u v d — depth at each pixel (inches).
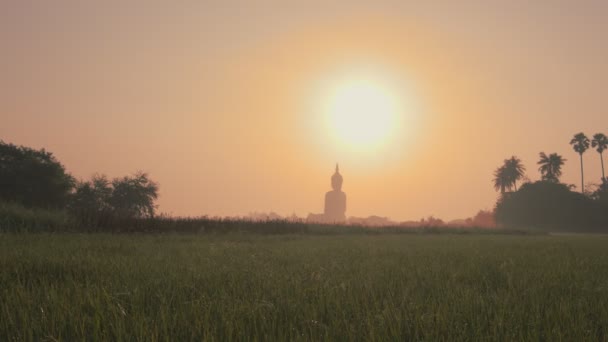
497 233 2325.3
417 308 186.9
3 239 625.6
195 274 285.4
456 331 157.6
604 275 342.0
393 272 338.6
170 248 557.9
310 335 153.6
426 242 943.0
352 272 342.0
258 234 1304.1
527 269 373.7
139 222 1152.8
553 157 5556.1
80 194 2770.7
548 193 5073.8
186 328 156.5
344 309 192.1
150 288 230.4
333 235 1473.9
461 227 2343.8
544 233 2637.8
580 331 156.8
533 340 149.0
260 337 153.2
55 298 195.6
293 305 192.7
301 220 1644.9
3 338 149.3
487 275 319.3
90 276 276.1
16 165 2377.0
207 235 1104.2
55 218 973.8
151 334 146.0
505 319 176.9
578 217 4793.3
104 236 856.9
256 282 262.8
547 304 210.7
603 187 5698.8
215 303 190.5
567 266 398.9
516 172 6146.7
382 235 1585.9
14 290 217.5
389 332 159.2
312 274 289.0
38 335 150.6
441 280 295.6
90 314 178.2
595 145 5433.1
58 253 411.5
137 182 2925.7
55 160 2556.6
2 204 941.8
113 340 148.8
